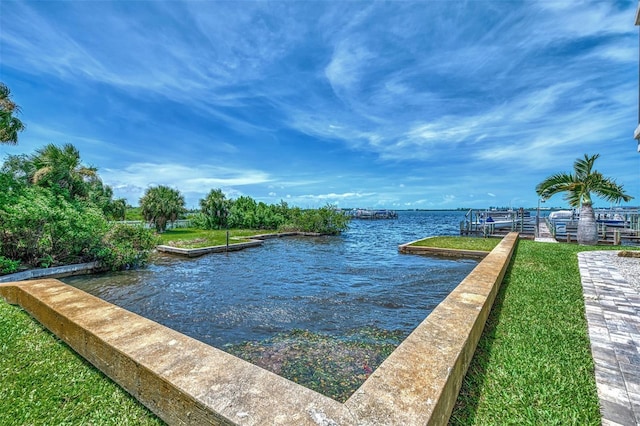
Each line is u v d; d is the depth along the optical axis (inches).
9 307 142.9
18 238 309.6
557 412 69.2
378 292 261.0
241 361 69.6
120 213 962.1
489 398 74.1
